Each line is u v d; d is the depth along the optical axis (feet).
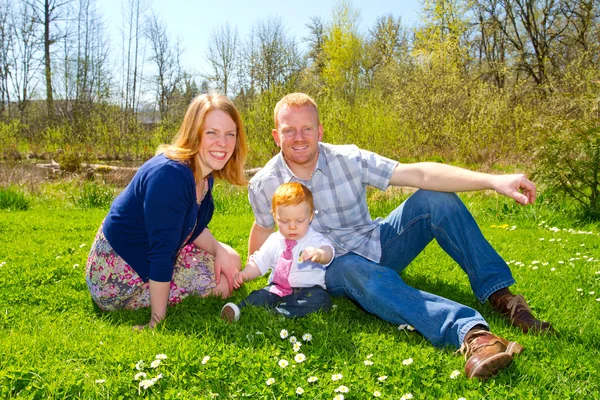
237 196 28.60
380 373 7.54
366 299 9.29
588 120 22.48
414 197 10.41
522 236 18.35
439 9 74.33
